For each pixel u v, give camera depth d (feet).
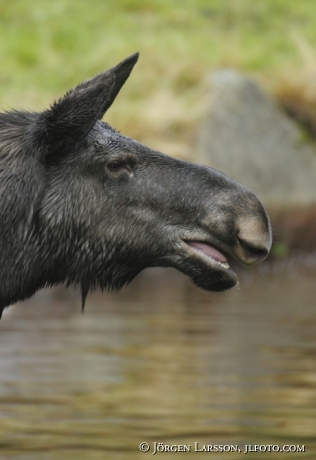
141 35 256.52
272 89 246.06
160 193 66.08
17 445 79.15
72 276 67.00
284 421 86.74
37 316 137.90
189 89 234.17
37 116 66.85
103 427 84.43
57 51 247.50
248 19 274.57
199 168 67.10
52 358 109.81
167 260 66.95
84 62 241.35
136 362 108.27
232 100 231.91
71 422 85.51
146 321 134.62
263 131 233.96
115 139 66.90
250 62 255.29
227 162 224.74
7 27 256.32
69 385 97.91
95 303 150.51
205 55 250.37
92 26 258.37
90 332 125.39
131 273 67.87
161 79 232.94
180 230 66.18
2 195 63.93
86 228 65.87
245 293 161.68
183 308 145.69
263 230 65.41
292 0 287.07
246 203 65.92
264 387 97.96
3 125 65.87
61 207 65.26
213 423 85.81
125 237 66.28
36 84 232.32
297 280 177.17
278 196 230.27
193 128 222.89
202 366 106.52
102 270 67.10
